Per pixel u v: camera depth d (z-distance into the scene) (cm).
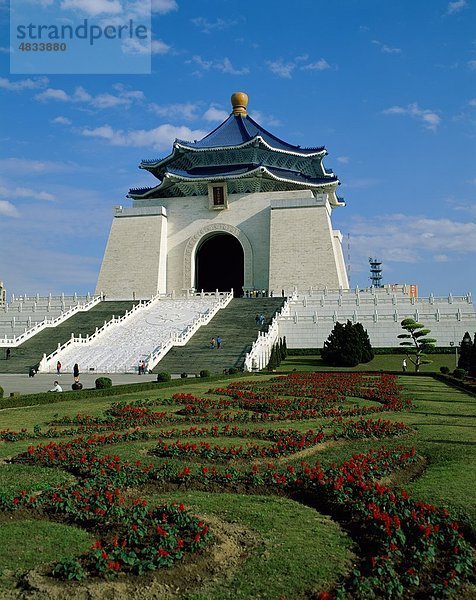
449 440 1742
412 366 5225
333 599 793
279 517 1091
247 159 9069
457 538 930
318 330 6094
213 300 6894
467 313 6025
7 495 1135
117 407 2398
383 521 968
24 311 7169
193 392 3075
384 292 7162
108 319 6331
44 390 3419
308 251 8262
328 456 1555
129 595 795
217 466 1443
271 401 2612
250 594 802
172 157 9256
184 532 970
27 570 857
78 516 1053
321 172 9994
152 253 8775
